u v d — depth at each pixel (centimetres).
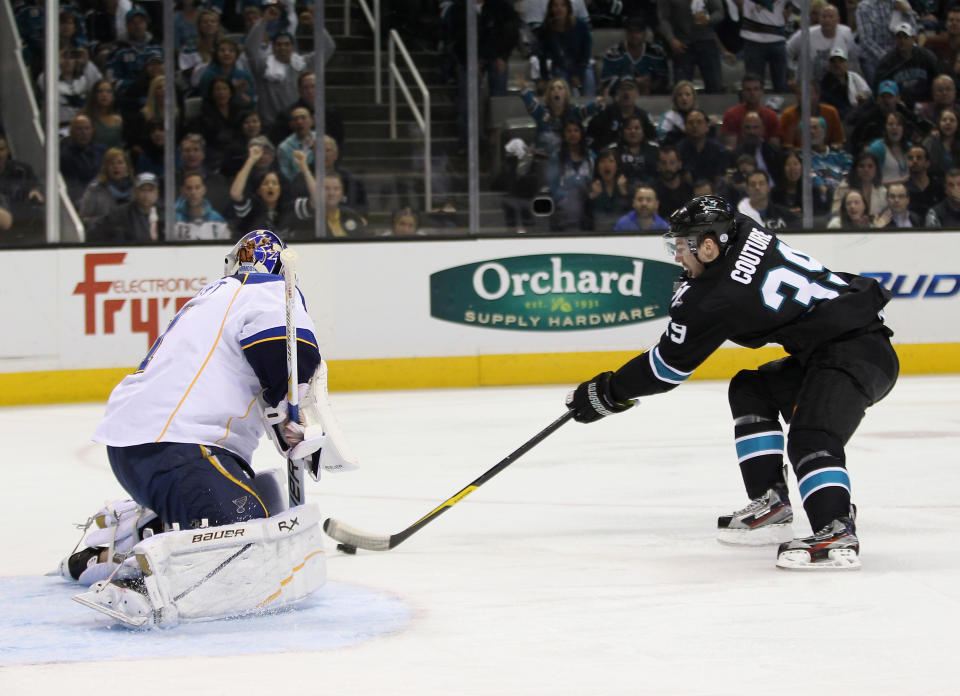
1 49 2202
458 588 762
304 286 2120
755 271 812
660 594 738
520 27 2375
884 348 827
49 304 2034
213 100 2238
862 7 2364
